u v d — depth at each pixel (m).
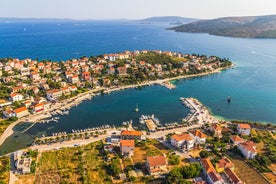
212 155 140.00
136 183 117.62
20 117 190.75
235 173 125.69
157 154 141.50
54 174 123.00
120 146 142.38
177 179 114.75
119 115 199.00
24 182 116.88
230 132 168.12
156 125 180.00
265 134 167.25
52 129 174.12
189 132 162.38
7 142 156.38
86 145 150.88
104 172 125.06
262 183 119.06
